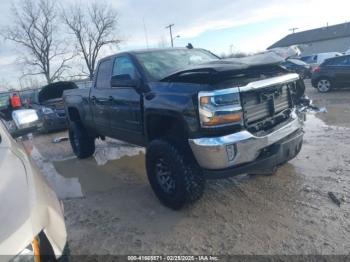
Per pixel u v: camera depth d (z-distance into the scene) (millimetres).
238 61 3244
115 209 3779
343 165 4277
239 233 2938
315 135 5926
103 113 4840
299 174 4121
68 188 4730
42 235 1562
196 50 4887
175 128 3469
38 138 9320
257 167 3146
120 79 3840
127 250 2893
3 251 1354
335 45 52906
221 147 2877
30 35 38031
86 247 3010
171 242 2928
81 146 6105
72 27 40312
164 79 3561
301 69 19188
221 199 3656
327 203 3314
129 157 6074
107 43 42750
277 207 3344
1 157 1979
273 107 3371
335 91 12211
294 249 2623
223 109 2904
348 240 2670
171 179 3461
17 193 1634
